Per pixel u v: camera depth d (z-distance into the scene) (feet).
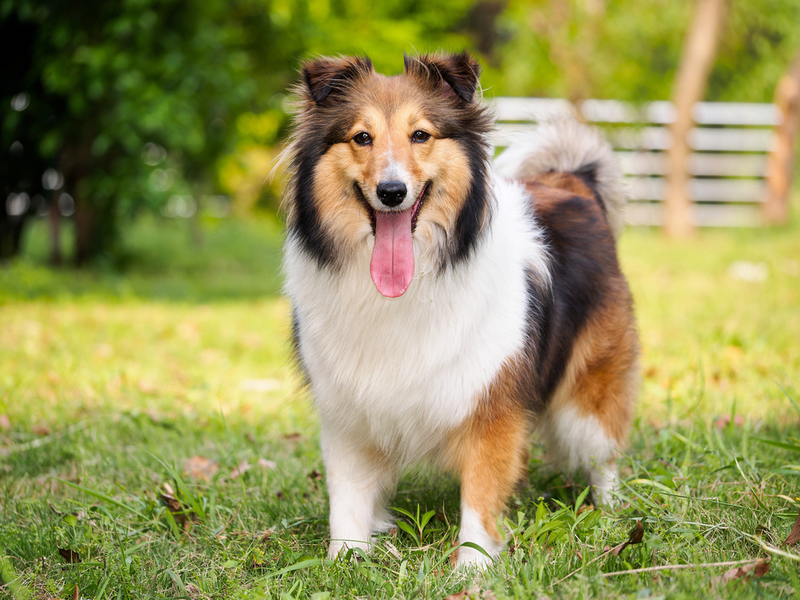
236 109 37.52
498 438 10.13
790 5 49.85
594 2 48.29
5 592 9.21
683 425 14.66
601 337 12.16
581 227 12.48
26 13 31.45
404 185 9.25
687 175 48.88
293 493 12.64
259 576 9.77
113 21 31.27
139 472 13.65
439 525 11.43
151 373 20.12
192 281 37.06
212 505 11.44
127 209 32.55
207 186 47.80
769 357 19.65
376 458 10.76
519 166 13.98
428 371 9.71
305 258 10.09
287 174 10.47
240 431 15.80
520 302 10.36
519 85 51.65
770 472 11.33
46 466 14.12
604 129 51.39
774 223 51.83
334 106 10.03
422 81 10.08
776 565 8.87
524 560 9.79
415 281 9.71
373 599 9.02
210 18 33.53
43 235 54.49
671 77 55.26
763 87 55.21
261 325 25.67
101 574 9.67
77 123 33.71
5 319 25.84
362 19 42.45
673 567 8.70
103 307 28.43
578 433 12.18
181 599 9.06
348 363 9.87
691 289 30.12
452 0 47.01
